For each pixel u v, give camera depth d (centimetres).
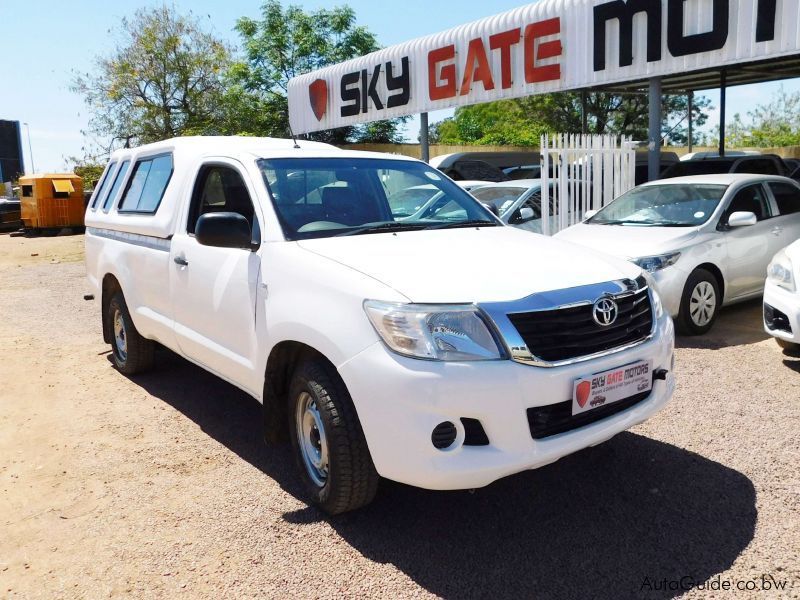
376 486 335
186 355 486
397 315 299
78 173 2427
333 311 324
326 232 397
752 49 847
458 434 292
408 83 1385
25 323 882
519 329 299
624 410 334
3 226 2341
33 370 648
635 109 3152
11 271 1412
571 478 387
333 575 303
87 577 308
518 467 296
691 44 902
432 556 315
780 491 359
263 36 2644
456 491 378
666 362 356
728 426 446
